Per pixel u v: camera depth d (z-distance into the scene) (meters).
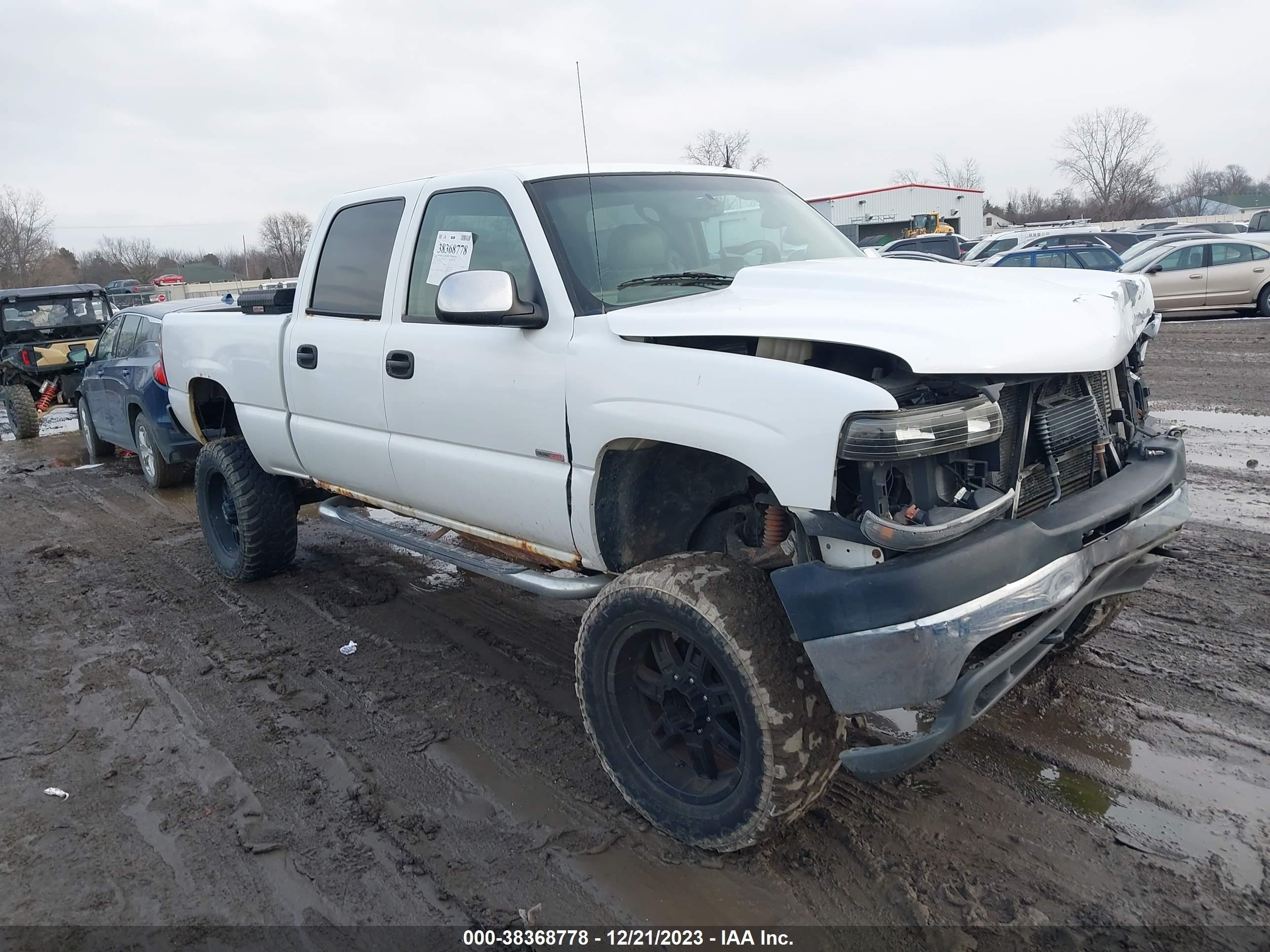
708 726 2.91
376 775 3.50
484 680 4.27
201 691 4.30
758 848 2.95
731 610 2.65
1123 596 3.79
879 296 2.85
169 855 3.08
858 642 2.43
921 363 2.37
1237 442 7.60
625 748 3.08
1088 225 36.53
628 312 3.04
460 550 4.00
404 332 3.90
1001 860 2.83
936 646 2.36
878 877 2.78
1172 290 15.95
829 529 2.48
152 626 5.17
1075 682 3.84
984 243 21.56
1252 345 12.53
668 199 3.76
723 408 2.67
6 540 7.31
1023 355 2.56
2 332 13.79
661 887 2.80
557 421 3.22
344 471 4.53
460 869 2.94
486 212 3.64
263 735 3.84
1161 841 2.86
